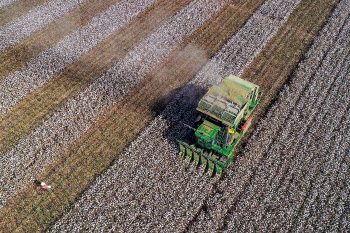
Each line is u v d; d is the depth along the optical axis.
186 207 22.97
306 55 34.53
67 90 31.75
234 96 23.89
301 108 29.44
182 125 28.11
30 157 26.33
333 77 32.22
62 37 37.78
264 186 23.94
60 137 27.69
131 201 23.31
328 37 36.72
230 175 24.62
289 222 22.00
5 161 26.02
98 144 27.17
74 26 39.31
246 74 33.03
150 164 25.41
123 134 27.86
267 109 29.48
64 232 21.92
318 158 25.53
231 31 38.31
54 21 40.16
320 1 42.28
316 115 28.86
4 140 27.58
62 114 29.45
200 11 41.47
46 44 36.94
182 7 42.09
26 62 34.66
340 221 21.95
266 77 32.62
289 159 25.56
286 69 33.41
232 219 22.27
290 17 40.00
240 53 35.25
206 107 23.20
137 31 38.50
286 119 28.59
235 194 23.59
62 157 26.38
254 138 27.06
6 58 35.25
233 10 41.50
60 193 24.09
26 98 31.08
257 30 38.19
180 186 24.02
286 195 23.38
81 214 22.80
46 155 26.39
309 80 32.19
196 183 24.17
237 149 26.39
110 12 41.41
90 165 25.72
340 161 25.39
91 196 23.77
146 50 35.88
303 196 23.33
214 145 23.88
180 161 25.36
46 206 23.41
